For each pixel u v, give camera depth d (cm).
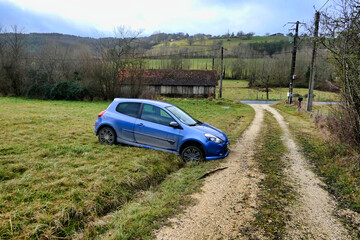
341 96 729
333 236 326
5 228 291
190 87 4375
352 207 414
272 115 2008
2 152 575
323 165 650
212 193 460
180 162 644
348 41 630
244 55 8269
